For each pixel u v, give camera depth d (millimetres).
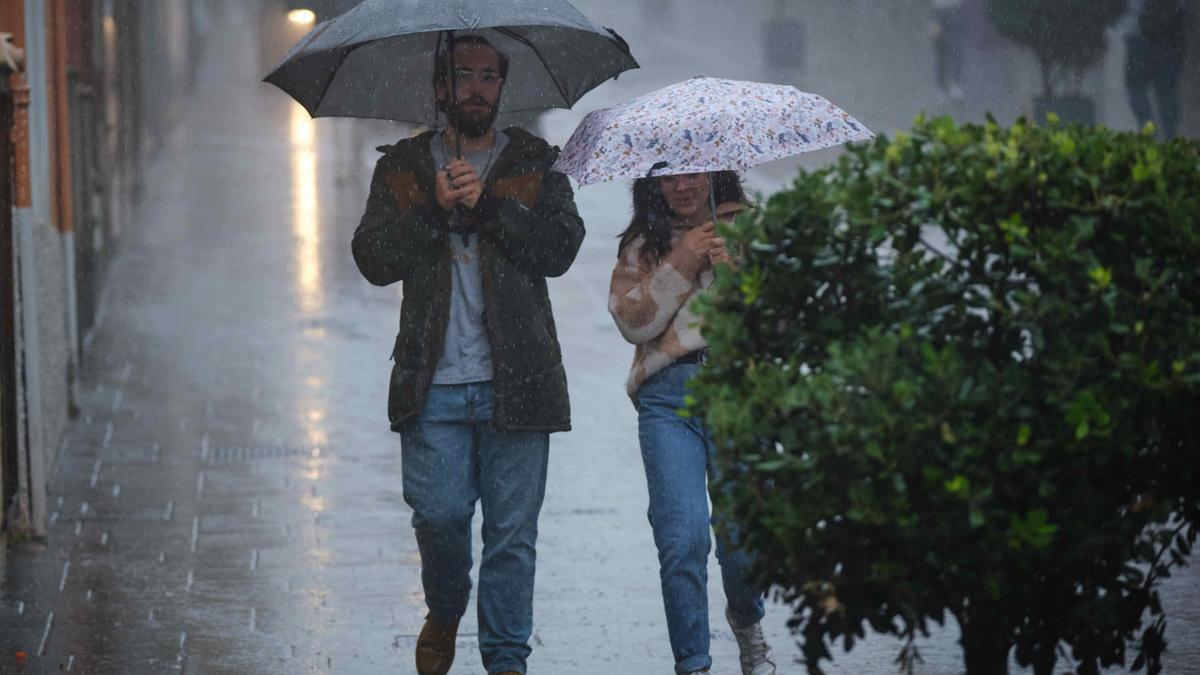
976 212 12352
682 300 18344
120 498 30531
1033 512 11602
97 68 56500
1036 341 11961
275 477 32156
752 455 12188
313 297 53969
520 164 18984
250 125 110500
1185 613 22531
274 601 24172
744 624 19047
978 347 12367
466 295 18828
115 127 67375
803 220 12672
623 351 45469
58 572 25719
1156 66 72000
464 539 19266
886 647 21484
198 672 21078
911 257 12586
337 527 28406
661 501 18344
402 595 24438
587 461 33312
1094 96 78688
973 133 13000
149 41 95625
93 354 45156
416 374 18766
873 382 11711
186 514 29375
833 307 12891
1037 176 12336
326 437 35594
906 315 12430
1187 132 72250
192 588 24859
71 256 38812
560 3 19062
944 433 11516
